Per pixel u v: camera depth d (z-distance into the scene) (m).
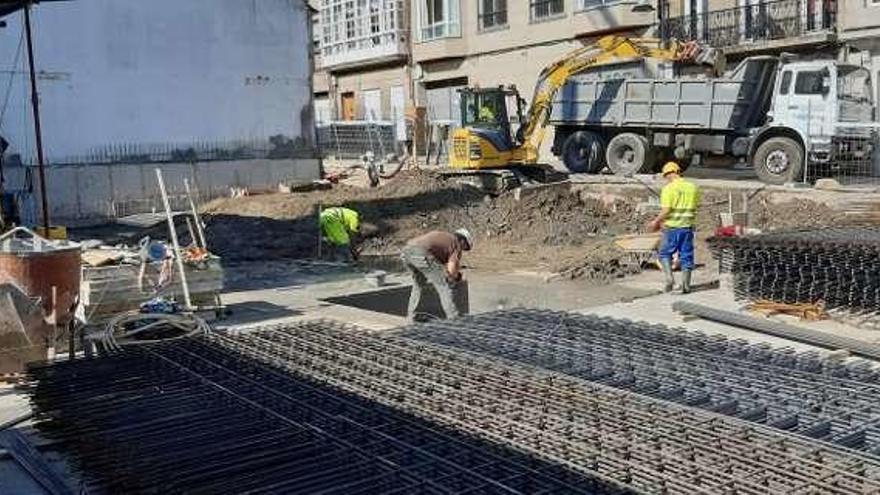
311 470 5.01
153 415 6.09
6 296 7.96
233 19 24.81
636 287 13.45
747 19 23.84
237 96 25.02
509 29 31.36
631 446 5.15
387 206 20.84
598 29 27.66
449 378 6.79
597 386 6.41
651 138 21.56
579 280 14.45
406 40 36.03
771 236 11.18
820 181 17.98
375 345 8.00
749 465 4.78
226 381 6.90
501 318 9.18
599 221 19.53
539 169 22.66
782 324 9.25
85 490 5.23
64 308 8.55
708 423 5.52
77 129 22.45
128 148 23.25
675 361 7.32
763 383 6.59
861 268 9.77
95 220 22.48
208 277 10.45
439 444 5.37
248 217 20.27
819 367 7.17
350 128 35.84
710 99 20.11
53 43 21.92
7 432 6.40
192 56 24.19
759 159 19.31
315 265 15.90
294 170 26.03
